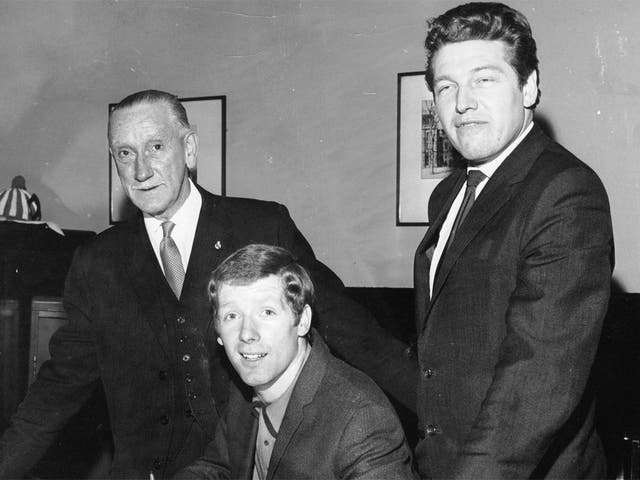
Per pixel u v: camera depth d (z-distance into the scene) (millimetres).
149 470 2145
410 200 3527
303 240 2365
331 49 3734
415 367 2305
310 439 1797
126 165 2145
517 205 1701
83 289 2236
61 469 3275
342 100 3707
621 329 2734
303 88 3809
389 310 3271
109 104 4359
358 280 3654
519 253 1673
